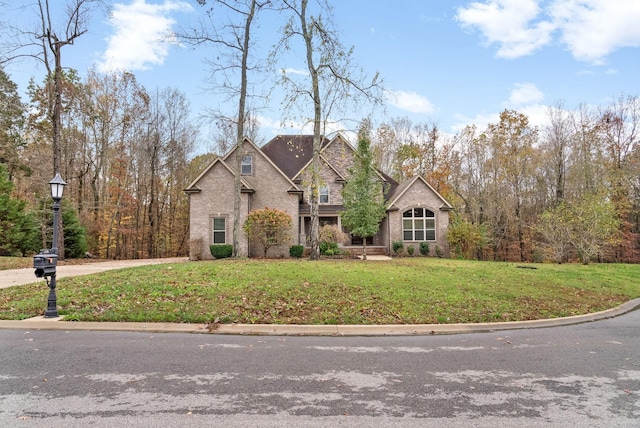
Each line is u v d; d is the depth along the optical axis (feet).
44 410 13.00
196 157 145.89
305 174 84.84
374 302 31.89
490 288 39.63
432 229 83.97
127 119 113.80
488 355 20.63
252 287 34.83
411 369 17.98
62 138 101.35
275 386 15.53
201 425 11.97
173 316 27.25
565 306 36.29
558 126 120.37
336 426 11.99
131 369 17.44
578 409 13.56
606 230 75.46
